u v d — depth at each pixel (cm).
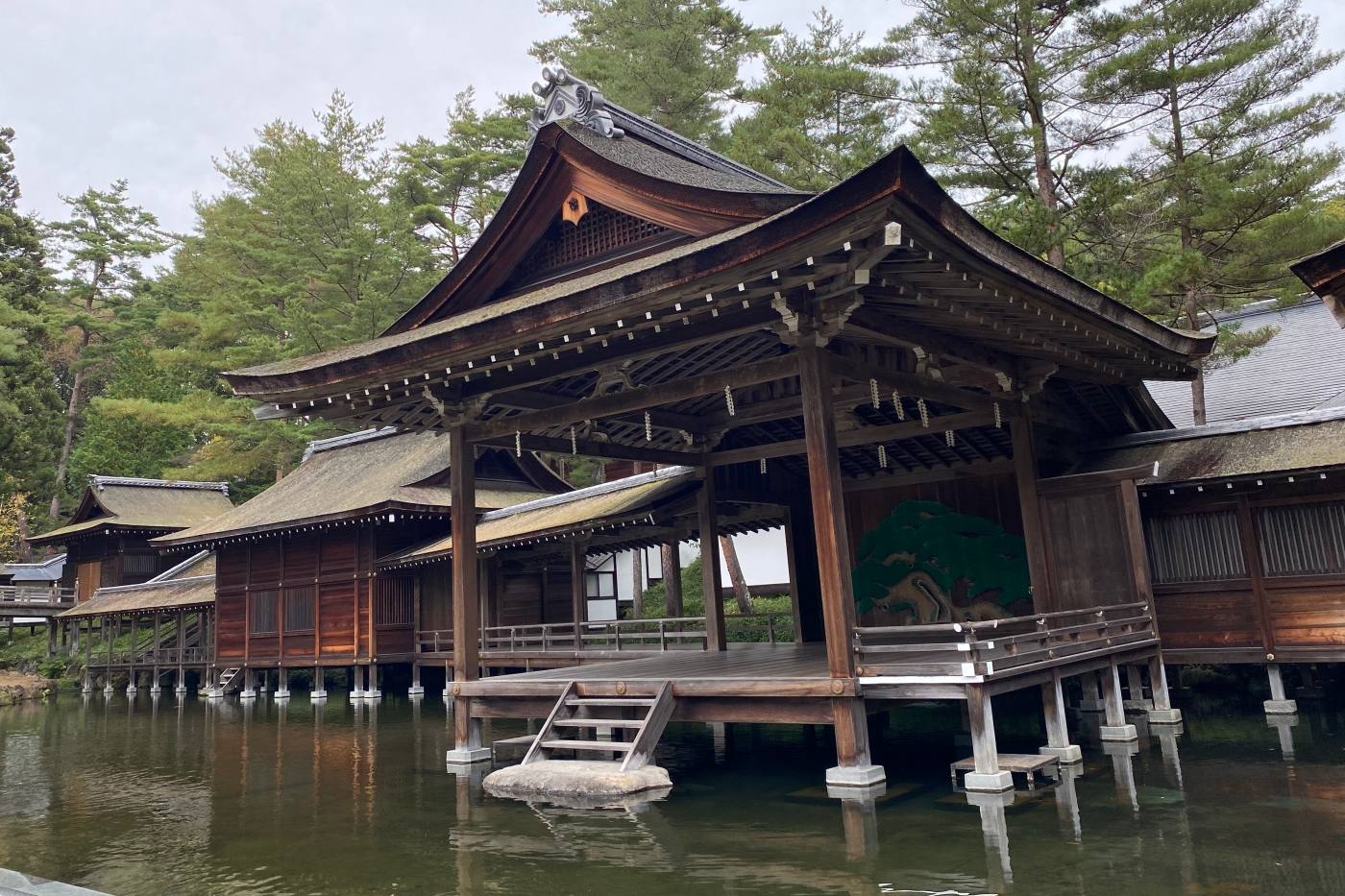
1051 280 780
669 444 1273
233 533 2119
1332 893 445
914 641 1245
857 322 750
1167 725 970
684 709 822
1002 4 1524
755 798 732
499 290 1088
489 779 812
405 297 2770
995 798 679
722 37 2427
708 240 877
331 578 2055
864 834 601
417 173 2919
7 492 3152
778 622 2047
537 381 944
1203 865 496
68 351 4325
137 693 2498
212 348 3025
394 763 1027
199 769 1075
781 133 1778
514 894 512
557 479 2422
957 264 659
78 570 3397
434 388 950
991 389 1002
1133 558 980
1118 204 1564
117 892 562
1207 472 1047
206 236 3428
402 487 2030
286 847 656
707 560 1243
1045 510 1030
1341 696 1127
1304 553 1008
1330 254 584
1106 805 641
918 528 1278
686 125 2220
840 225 595
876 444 1162
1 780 1059
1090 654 852
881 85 1794
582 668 1012
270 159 3109
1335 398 1543
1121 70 1477
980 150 1655
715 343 1033
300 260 2797
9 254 3366
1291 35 1466
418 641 1997
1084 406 1205
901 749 924
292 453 2986
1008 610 1202
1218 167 1459
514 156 2778
